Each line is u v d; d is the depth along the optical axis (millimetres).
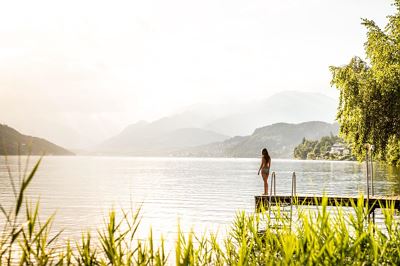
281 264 3504
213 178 72688
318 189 44531
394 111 19562
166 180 67188
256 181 62875
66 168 130250
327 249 3305
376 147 20281
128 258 3635
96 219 23812
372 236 3682
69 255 3518
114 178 74250
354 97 20594
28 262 3100
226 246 4852
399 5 21219
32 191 46125
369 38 21453
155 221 22141
